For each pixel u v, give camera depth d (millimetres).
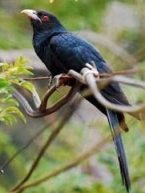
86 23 18891
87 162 14797
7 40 18109
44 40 11680
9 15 19188
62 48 11328
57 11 19141
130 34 17578
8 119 9547
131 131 14352
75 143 16328
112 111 10328
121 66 12844
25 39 18625
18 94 10008
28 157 16828
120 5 18719
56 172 11469
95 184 14562
